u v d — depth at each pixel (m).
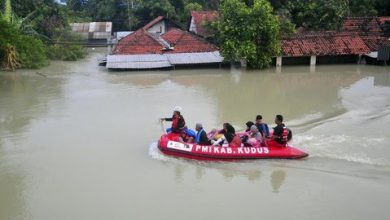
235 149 13.02
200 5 52.91
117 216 10.03
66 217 10.05
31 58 31.92
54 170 12.67
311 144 14.06
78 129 16.55
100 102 20.86
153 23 46.38
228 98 21.70
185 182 11.77
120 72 29.72
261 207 10.34
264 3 30.02
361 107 19.27
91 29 51.00
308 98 21.59
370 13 41.59
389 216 9.85
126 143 14.88
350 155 13.12
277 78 27.22
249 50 29.17
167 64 30.27
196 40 33.94
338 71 29.58
